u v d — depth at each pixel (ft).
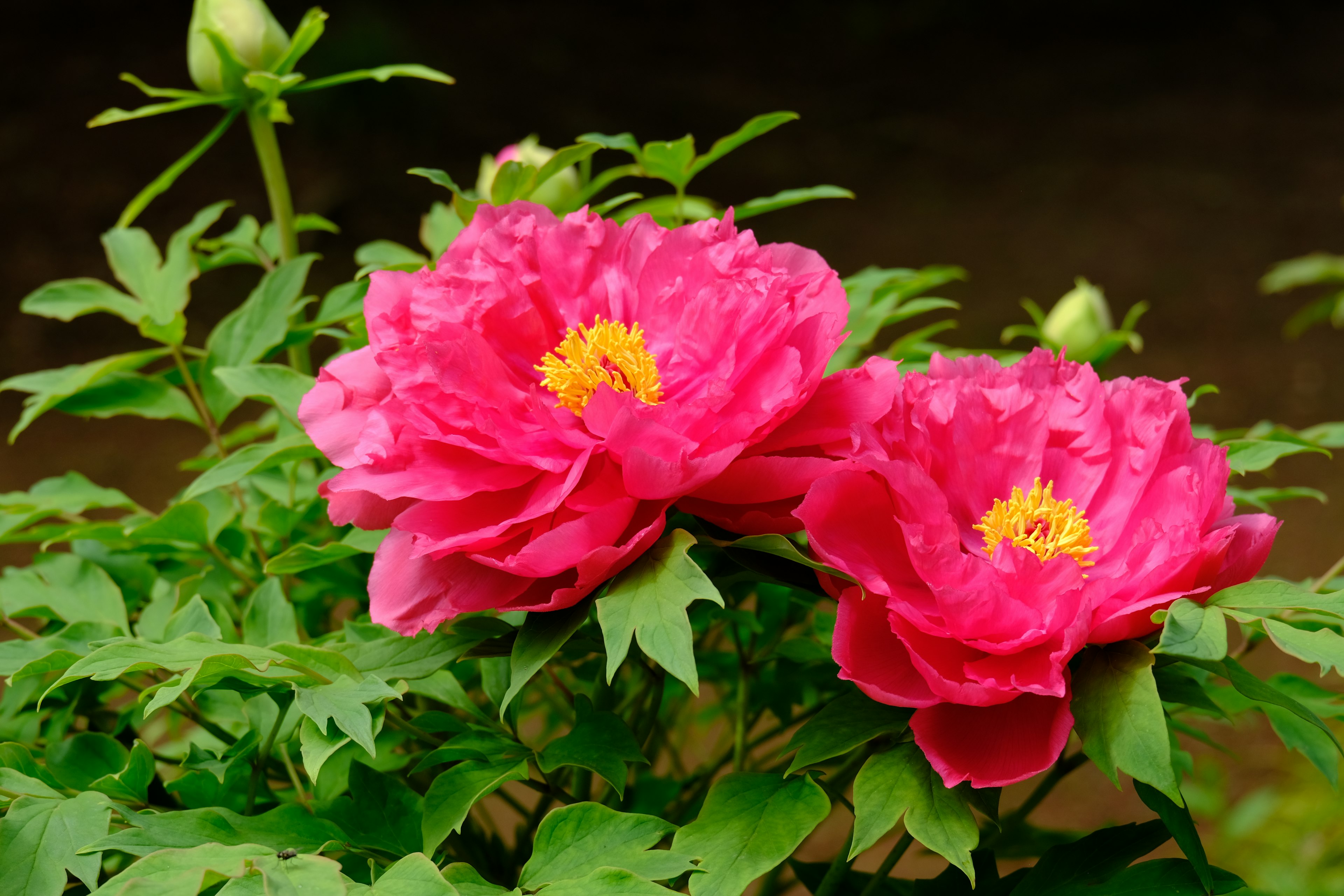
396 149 19.03
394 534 4.55
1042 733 4.43
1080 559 4.60
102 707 5.03
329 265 16.38
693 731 5.82
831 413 4.56
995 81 24.08
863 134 21.76
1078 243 18.11
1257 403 14.15
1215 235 18.24
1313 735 4.83
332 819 4.59
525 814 5.26
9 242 16.19
